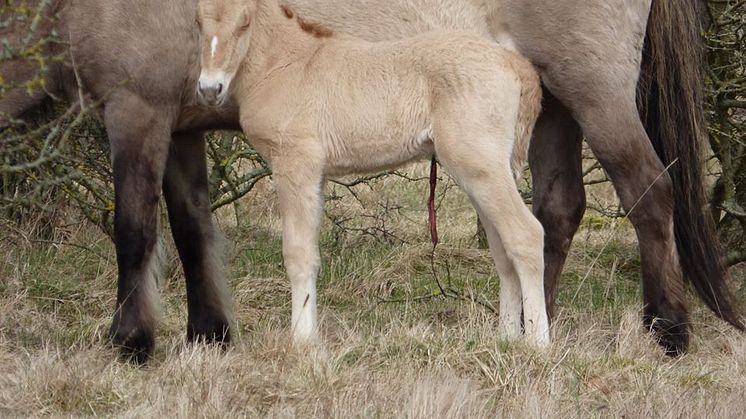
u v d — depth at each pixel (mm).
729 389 14930
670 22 17594
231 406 13633
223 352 16531
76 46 16297
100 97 16484
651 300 17031
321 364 14641
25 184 21000
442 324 17844
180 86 16656
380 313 18828
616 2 16719
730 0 19922
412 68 15516
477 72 15289
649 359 16422
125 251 16484
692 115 17875
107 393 13984
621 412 13656
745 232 20828
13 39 16359
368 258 22078
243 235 23688
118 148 16422
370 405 13320
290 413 13156
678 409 13523
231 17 15531
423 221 25266
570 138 18047
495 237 16188
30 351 16094
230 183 20875
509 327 16203
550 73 16969
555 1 16688
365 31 17109
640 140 16891
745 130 20484
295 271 15750
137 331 16328
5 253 21125
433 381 13984
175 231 17906
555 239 18219
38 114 17547
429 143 15641
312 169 15766
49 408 13672
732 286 20828
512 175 15547
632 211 16969
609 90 16828
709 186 22391
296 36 15961
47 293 19625
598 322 18297
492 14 17000
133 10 16250
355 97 15656
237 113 17109
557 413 13414
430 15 17000
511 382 14508
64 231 22547
